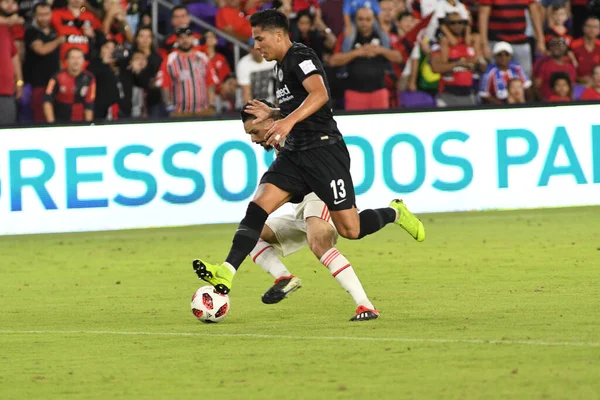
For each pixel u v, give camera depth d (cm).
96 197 4941
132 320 2809
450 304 2909
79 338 2533
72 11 5478
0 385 2002
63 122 4897
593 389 1812
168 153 5003
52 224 4903
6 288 3516
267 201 2673
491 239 4456
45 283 3616
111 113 5622
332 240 2717
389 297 3080
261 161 5112
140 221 4988
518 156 5300
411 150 5184
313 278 3584
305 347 2308
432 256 4028
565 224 4862
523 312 2723
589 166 5372
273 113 2777
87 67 5462
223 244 4559
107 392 1922
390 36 5725
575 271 3525
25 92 5556
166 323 2741
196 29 6141
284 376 2009
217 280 2567
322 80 2602
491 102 5931
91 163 4931
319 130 2683
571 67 6003
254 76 5625
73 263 4106
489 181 5278
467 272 3584
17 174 4862
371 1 5666
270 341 2402
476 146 5256
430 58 5816
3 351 2375
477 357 2127
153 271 3850
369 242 4538
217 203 5069
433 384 1898
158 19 6238
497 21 6003
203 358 2223
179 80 5522
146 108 5612
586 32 6159
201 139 5038
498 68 5922
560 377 1916
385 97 5628
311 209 2756
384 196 5159
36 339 2531
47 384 2003
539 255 3950
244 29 6016
